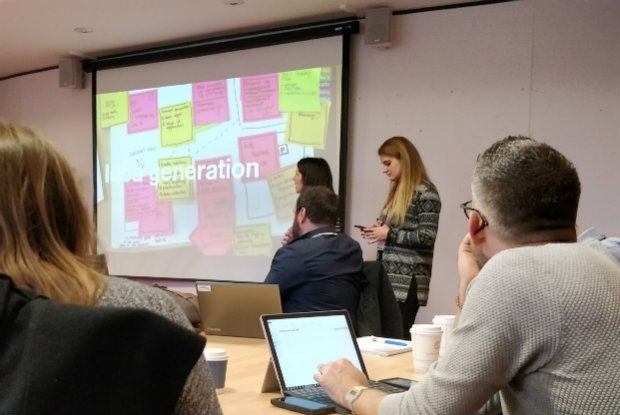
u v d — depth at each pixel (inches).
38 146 34.0
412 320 147.3
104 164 225.3
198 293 98.8
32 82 244.5
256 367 75.8
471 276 71.5
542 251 49.7
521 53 156.9
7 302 29.2
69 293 31.9
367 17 170.9
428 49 168.4
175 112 210.8
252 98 195.9
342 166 177.5
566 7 151.7
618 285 48.6
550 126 153.5
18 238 32.3
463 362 48.3
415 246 147.6
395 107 173.0
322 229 103.3
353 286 100.6
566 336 46.6
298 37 184.1
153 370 29.1
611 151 146.7
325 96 182.1
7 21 187.3
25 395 27.4
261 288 93.0
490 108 160.6
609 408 45.6
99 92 225.6
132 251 219.6
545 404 47.7
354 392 56.2
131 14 181.6
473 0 162.6
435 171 167.2
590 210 148.6
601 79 147.9
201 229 206.1
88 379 28.1
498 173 53.9
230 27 193.2
